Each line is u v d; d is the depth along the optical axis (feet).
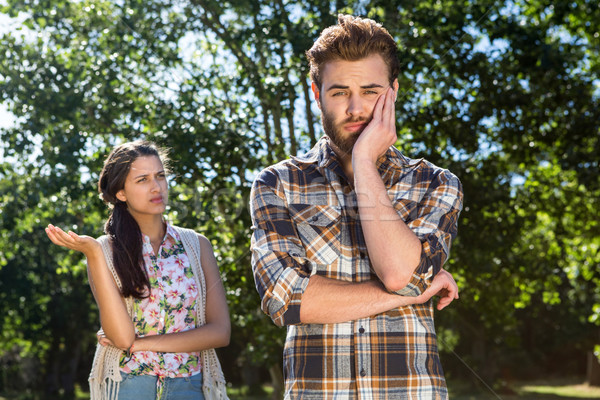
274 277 4.93
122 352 6.83
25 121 23.20
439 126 22.53
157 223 7.47
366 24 5.07
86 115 22.33
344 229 5.12
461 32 21.84
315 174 5.26
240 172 17.76
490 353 70.74
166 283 7.16
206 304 7.43
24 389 89.86
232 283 16.97
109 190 7.32
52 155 22.79
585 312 83.61
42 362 87.10
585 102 31.30
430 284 4.81
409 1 20.22
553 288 37.37
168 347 6.87
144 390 6.80
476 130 24.94
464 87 24.32
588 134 31.48
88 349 93.30
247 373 56.54
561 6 31.27
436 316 27.55
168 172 7.96
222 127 18.20
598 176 32.30
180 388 6.94
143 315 7.04
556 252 37.65
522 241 33.81
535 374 95.76
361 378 4.77
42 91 22.54
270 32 19.97
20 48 23.45
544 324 98.58
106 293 6.68
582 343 93.20
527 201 33.55
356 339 4.83
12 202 26.09
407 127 21.25
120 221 7.23
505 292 31.07
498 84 26.00
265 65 20.80
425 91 21.58
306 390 4.87
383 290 4.79
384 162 5.29
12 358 91.04
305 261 5.08
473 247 27.50
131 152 7.38
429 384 4.83
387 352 4.82
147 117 20.02
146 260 7.17
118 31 21.88
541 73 28.81
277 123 19.84
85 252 6.64
